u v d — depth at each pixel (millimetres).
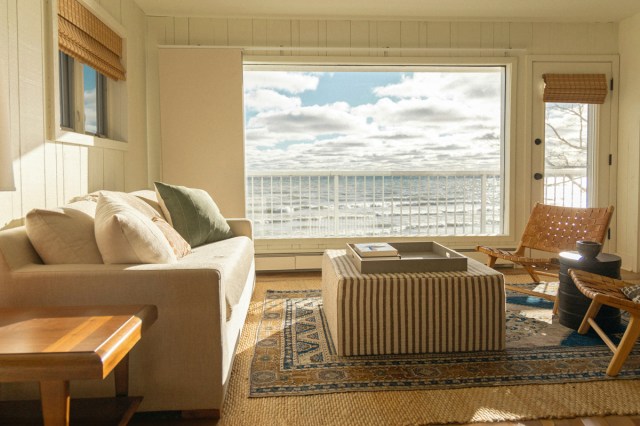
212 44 4316
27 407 1463
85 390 1651
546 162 4656
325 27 4379
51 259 1758
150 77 4301
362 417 1706
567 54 4535
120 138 3678
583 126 4656
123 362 1565
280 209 5453
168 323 1641
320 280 4133
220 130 4320
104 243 1724
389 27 4418
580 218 3363
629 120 4438
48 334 1208
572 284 2660
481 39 4488
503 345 2316
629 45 4422
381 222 5543
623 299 2008
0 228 1997
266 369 2131
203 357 1657
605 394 1866
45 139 2387
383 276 2283
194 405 1668
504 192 4652
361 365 2160
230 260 2432
